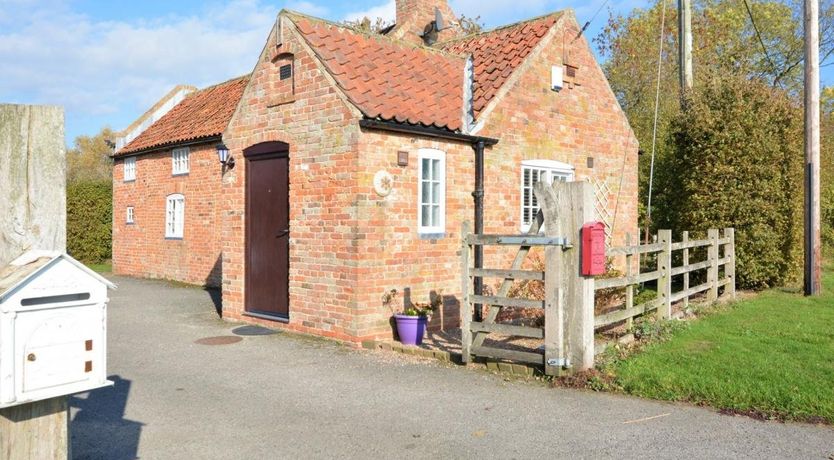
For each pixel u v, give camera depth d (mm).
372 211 9031
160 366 7891
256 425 5680
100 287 3000
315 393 6668
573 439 5242
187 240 18109
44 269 2770
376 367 7766
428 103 9977
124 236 21188
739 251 13758
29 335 2760
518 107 11445
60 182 3041
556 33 12383
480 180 10523
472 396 6504
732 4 32062
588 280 6902
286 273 10336
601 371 6957
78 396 6586
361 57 10055
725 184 13930
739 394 6059
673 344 8172
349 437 5352
